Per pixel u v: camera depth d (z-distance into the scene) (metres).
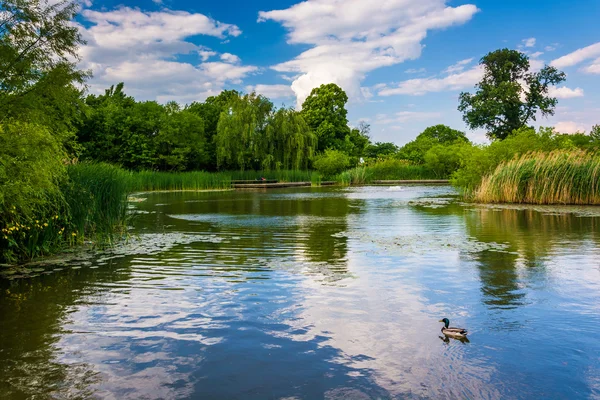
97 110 45.62
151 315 6.01
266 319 5.81
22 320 5.84
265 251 10.49
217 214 19.52
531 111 55.00
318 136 64.06
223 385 4.14
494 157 27.91
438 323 5.62
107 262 9.35
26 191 8.40
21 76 8.39
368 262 9.14
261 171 50.62
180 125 49.09
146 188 40.09
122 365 4.55
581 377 4.22
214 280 7.78
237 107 49.03
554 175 23.73
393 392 3.99
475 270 8.36
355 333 5.31
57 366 4.53
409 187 45.25
